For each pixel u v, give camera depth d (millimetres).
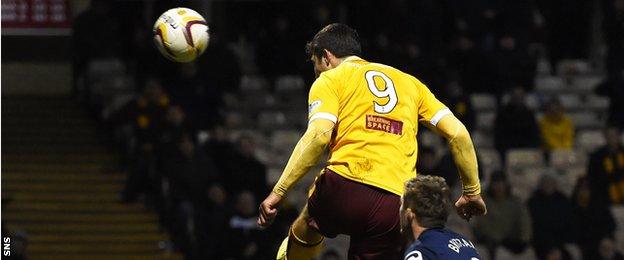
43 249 28656
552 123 32375
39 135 31641
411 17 32969
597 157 30125
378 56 31359
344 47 11609
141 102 29359
